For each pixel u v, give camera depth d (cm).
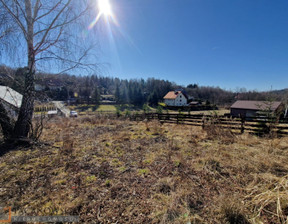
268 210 181
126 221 178
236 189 227
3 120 457
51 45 460
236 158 330
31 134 490
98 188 243
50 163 338
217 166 299
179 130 684
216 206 193
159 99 5262
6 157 372
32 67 455
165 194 224
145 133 646
